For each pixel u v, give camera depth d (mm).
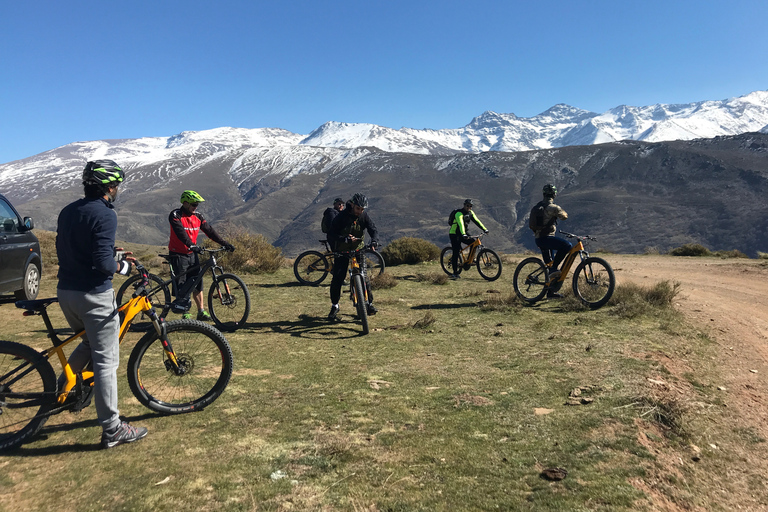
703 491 2703
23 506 2406
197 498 2469
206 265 6594
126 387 4035
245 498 2467
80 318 3068
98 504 2422
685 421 3436
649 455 2902
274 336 6102
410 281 11422
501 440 3121
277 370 4648
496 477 2682
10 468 2783
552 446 3025
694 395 4070
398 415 3537
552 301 8328
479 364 4762
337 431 3266
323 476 2691
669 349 5277
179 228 6469
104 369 3035
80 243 2994
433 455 2926
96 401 3020
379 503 2436
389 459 2879
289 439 3146
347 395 3955
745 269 14953
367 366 4770
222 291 6754
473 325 6566
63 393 3154
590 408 3572
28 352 3111
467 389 4051
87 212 2996
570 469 2742
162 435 3217
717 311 8133
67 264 3025
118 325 3164
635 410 3512
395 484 2611
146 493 2514
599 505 2406
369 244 7055
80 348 3221
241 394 3967
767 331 7062
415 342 5715
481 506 2414
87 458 2902
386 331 6359
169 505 2410
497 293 9016
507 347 5363
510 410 3592
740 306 8883
